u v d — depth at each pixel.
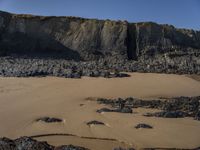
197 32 139.12
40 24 127.12
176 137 56.66
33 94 76.31
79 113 65.06
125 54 125.44
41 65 101.38
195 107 71.38
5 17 125.00
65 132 56.69
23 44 122.50
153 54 126.31
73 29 128.75
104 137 55.34
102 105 70.69
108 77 93.19
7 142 45.50
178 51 125.94
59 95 76.38
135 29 131.62
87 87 83.62
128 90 83.44
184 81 94.38
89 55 123.50
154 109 69.56
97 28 129.50
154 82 91.62
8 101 70.81
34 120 60.62
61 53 123.75
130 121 62.03
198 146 54.09
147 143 54.03
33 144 45.59
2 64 101.50
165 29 134.12
